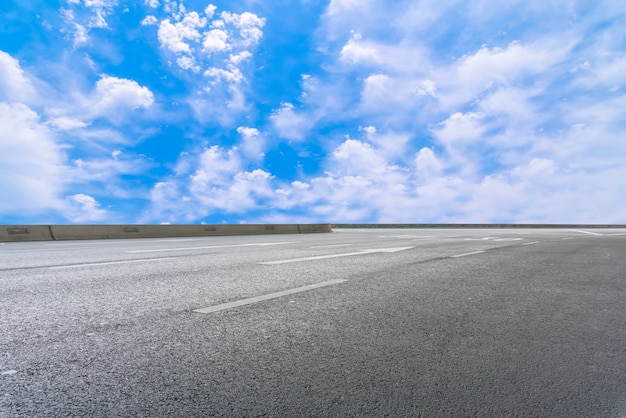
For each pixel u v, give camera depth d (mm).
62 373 2164
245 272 5824
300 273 5762
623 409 1879
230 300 3969
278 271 5945
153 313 3436
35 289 4461
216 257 7906
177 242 13211
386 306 3799
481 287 4832
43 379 2086
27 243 13086
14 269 6074
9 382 2045
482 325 3199
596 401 1951
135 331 2920
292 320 3275
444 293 4441
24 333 2846
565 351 2627
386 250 9719
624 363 2436
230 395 1938
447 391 2021
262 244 11977
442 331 3023
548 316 3508
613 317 3502
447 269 6352
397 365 2346
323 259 7617
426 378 2168
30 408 1783
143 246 11156
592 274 6016
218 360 2383
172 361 2357
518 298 4234
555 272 6168
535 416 1801
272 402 1874
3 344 2613
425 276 5617
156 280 5094
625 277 5750
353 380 2129
